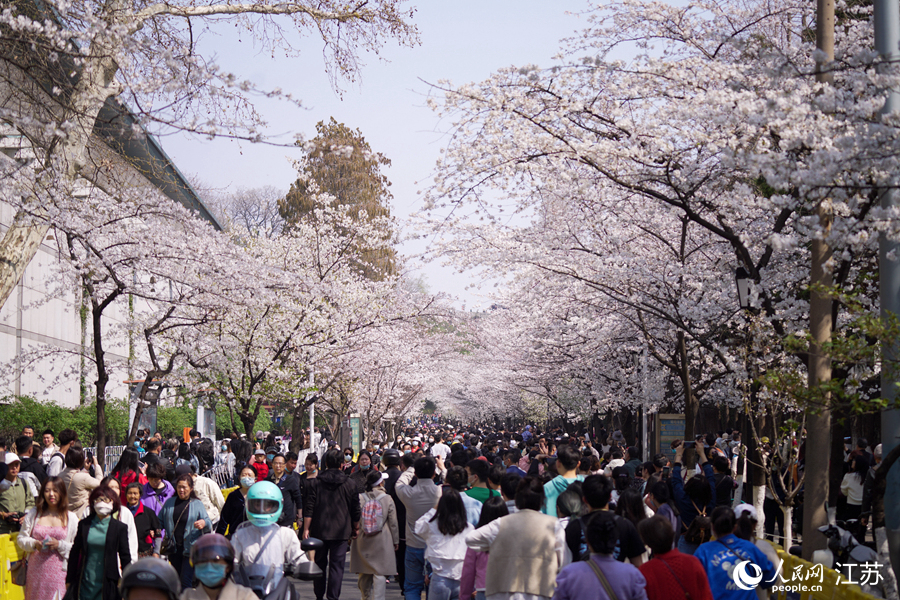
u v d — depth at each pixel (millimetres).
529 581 6270
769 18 12891
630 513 7613
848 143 7328
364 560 9391
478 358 44250
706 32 12445
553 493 8641
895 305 7840
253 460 14562
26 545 7938
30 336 28641
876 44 8086
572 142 11039
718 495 9617
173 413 35656
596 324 20281
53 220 13164
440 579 7684
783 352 11984
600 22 12758
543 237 14820
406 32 16031
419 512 9211
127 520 7727
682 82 11305
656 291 15031
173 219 14938
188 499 9547
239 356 20906
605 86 11750
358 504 9984
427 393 57938
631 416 33406
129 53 10555
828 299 8711
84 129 11117
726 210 12383
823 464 8719
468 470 9281
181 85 8922
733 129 10164
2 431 23938
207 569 4520
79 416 28203
